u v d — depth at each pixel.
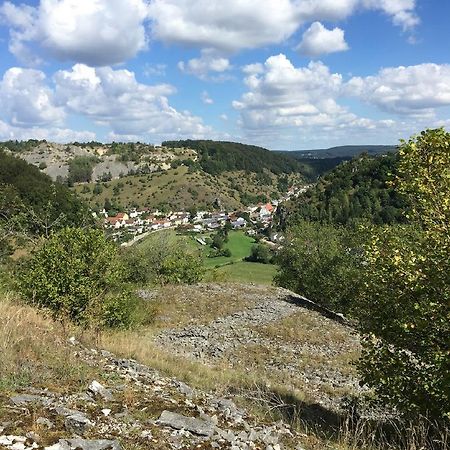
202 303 35.56
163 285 45.75
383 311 11.34
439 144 11.06
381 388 11.37
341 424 11.34
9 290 18.80
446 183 10.77
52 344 9.98
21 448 4.84
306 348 26.86
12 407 5.97
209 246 140.75
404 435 9.78
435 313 10.10
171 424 6.54
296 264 49.16
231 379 16.06
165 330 28.19
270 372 21.27
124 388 8.18
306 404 14.47
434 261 10.11
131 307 24.05
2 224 31.88
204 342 26.09
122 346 14.78
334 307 43.66
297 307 37.47
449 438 9.03
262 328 30.28
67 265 18.00
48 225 31.17
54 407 6.23
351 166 126.00
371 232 12.24
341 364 23.95
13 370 7.53
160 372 12.32
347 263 43.88
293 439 7.66
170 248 52.72
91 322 17.06
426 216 11.03
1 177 65.00
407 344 11.05
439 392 9.85
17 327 9.91
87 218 32.16
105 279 19.16
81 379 8.02
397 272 10.49
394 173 12.22
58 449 4.96
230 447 6.26
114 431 5.95
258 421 8.23
